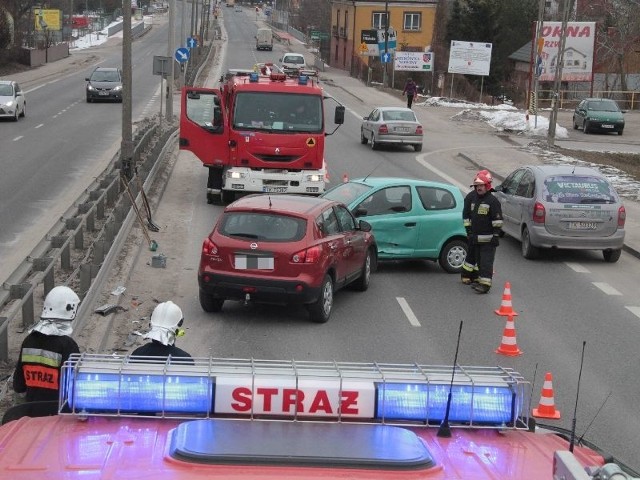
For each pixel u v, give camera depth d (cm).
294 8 18250
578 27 5897
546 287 1648
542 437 432
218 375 427
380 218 1652
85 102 5088
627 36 7406
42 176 2569
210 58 9012
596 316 1456
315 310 1318
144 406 422
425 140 4225
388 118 3709
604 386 1112
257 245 1287
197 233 1966
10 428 405
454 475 359
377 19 8944
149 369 430
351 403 424
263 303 1309
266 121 2262
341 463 357
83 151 3111
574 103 6619
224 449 365
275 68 2559
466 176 3106
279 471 348
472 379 437
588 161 3638
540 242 1844
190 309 1377
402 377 436
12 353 1062
